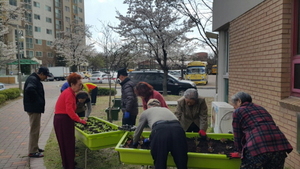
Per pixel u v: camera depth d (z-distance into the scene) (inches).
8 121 298.7
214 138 149.6
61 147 149.2
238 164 113.2
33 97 174.2
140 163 122.1
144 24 548.7
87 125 188.4
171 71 1413.6
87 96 171.9
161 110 120.6
